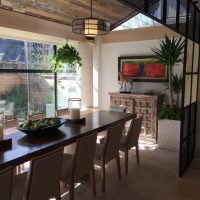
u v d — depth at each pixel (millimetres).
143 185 3117
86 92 5582
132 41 5277
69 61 4469
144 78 5188
